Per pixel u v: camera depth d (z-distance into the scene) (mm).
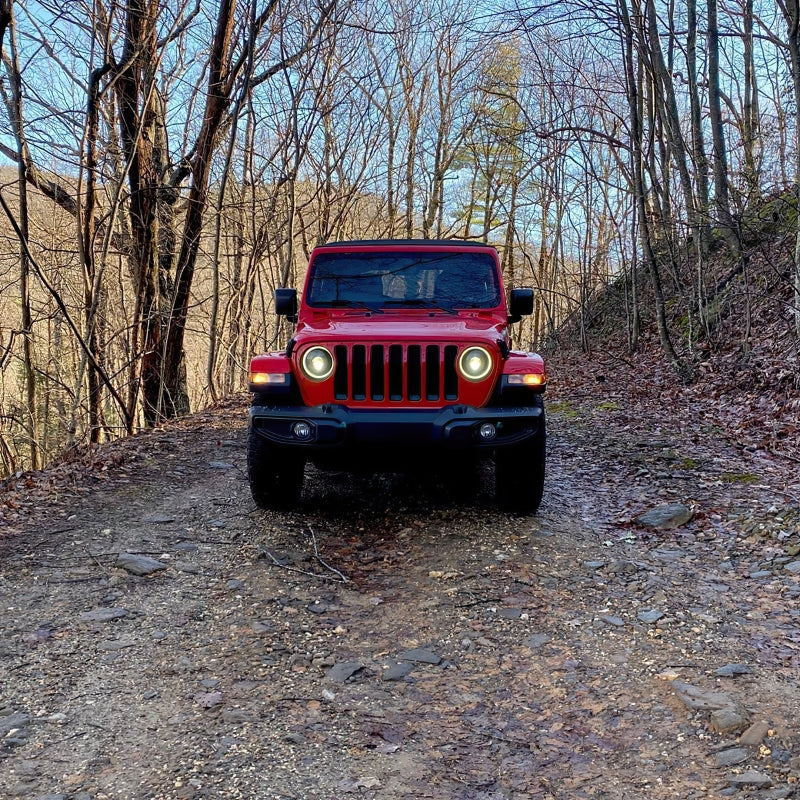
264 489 5027
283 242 13586
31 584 3955
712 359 11102
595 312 19703
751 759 2406
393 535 4777
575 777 2383
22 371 16891
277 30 10281
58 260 14406
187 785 2301
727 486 5645
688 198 13789
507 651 3246
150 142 10211
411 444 4414
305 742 2555
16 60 7500
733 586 3920
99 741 2549
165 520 5082
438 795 2287
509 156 26703
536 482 4848
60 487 5945
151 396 10969
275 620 3549
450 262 5734
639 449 7074
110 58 8477
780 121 15445
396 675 3039
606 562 4262
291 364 4586
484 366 4449
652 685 2914
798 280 8969
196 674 3031
